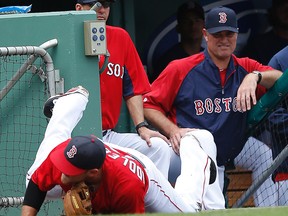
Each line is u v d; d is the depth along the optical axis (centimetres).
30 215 1914
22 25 2370
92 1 2441
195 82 2392
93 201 1889
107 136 2394
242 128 2414
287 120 2423
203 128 2391
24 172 2383
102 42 2316
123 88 2430
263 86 2386
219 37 2359
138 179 1889
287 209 1788
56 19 2323
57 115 2075
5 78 2366
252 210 1786
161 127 2386
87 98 2145
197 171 2205
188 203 2138
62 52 2322
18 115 2377
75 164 1820
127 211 1897
